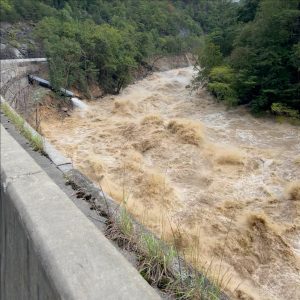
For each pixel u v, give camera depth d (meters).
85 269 1.49
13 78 18.64
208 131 15.11
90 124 17.30
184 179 10.90
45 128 15.95
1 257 2.57
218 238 7.55
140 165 11.77
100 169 11.38
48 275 1.52
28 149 5.25
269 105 17.36
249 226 7.96
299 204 8.80
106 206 3.32
